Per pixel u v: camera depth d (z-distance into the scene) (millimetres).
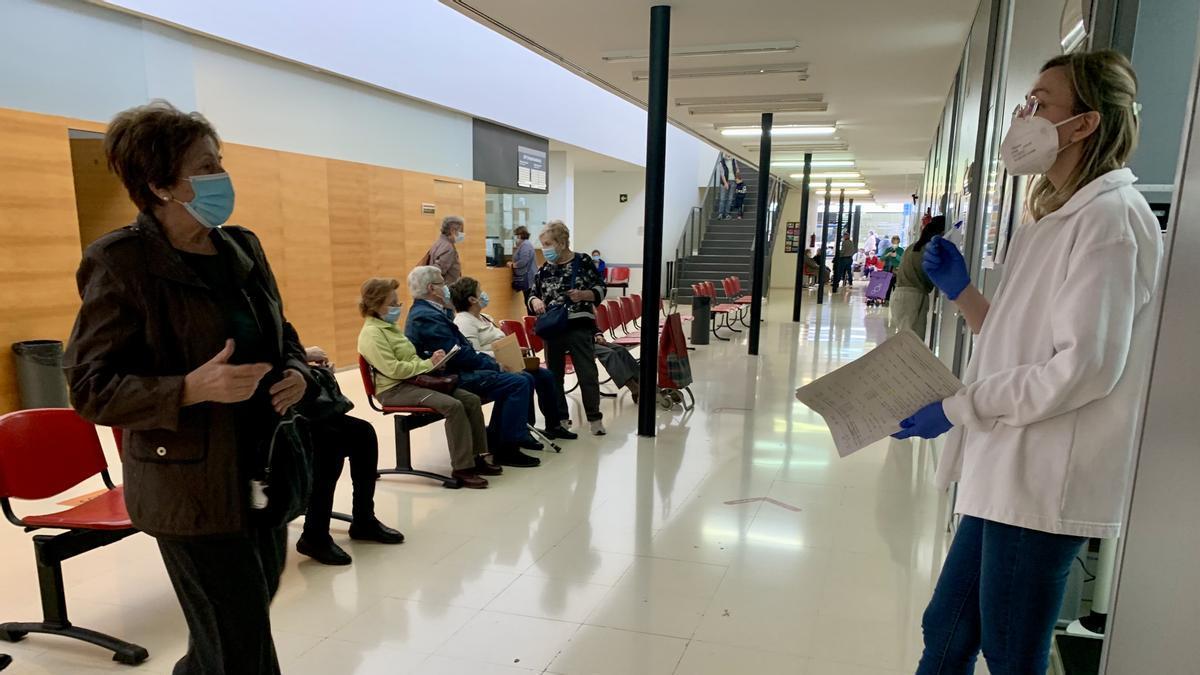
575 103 12445
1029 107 1280
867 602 2617
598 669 2205
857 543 3137
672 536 3211
